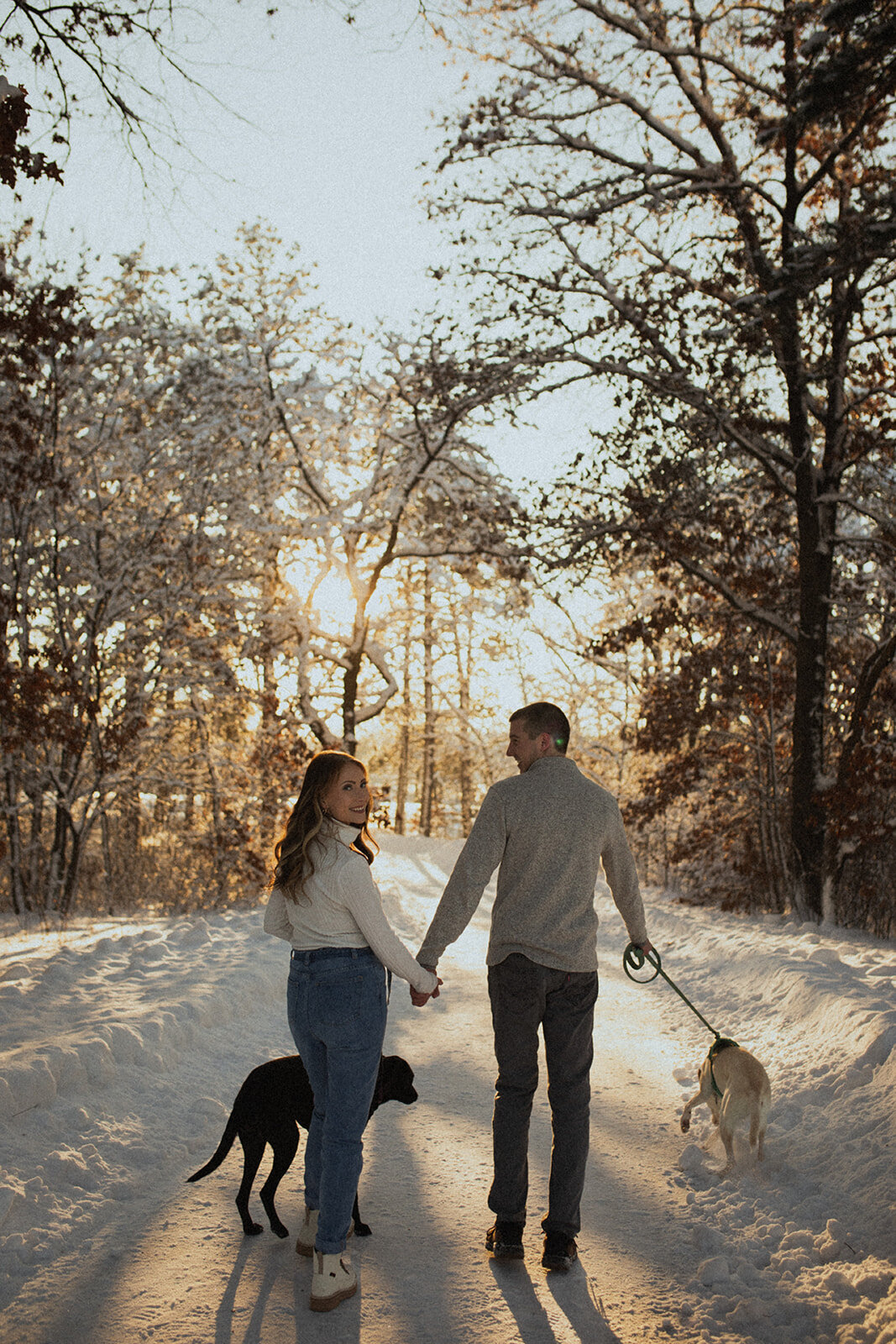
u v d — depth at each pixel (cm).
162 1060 560
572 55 1415
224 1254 368
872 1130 432
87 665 1528
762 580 1491
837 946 957
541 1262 367
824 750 1509
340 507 2228
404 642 2553
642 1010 818
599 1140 500
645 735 1703
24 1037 541
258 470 1988
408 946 1235
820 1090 514
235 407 1861
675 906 1667
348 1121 339
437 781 5197
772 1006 722
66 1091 485
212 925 1116
